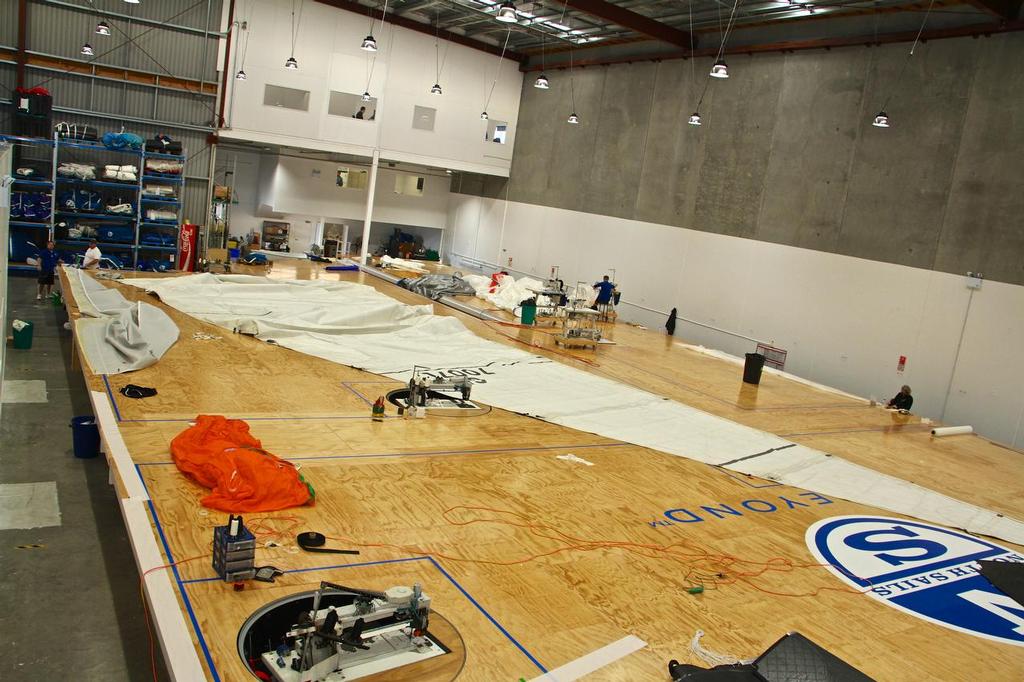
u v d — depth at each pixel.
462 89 24.61
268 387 9.84
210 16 19.97
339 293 16.52
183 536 5.59
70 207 18.06
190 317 13.26
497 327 16.33
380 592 4.80
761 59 18.20
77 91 18.81
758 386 14.32
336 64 22.05
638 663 4.82
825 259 16.66
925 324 14.82
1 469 7.77
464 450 8.50
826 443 10.98
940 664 5.40
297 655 4.29
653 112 21.06
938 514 8.61
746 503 8.13
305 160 25.80
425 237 31.31
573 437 9.59
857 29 16.23
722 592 6.00
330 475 7.21
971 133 14.16
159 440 7.41
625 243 21.88
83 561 6.29
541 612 5.29
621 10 18.45
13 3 17.72
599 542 6.59
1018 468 11.13
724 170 19.03
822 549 7.18
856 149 16.12
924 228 14.90
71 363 11.65
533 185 25.50
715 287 19.20
